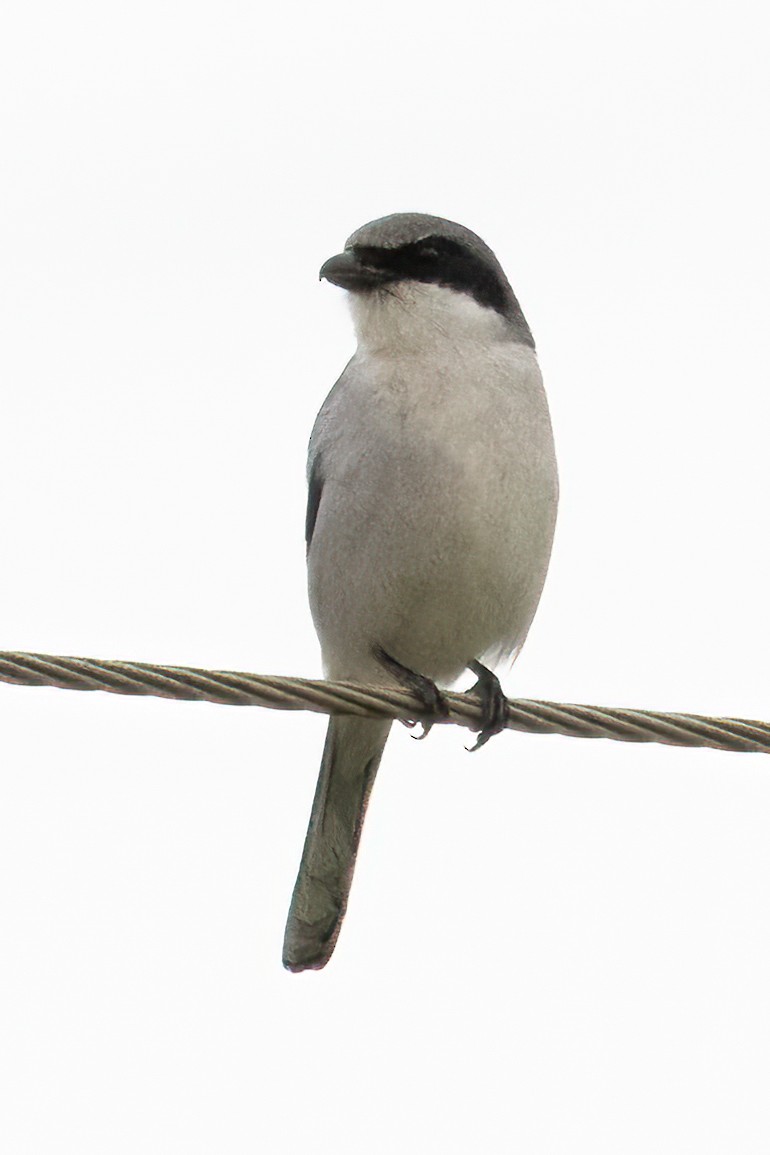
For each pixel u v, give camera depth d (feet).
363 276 38.70
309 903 41.57
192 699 31.40
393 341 38.22
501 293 39.42
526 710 33.96
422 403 37.06
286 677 32.35
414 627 38.60
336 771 41.29
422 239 38.75
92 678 30.37
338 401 38.47
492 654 39.65
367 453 37.19
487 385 37.40
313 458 39.93
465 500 36.65
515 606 38.40
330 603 38.91
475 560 37.14
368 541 37.50
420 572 37.40
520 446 37.17
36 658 30.12
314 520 40.57
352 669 40.19
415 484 36.73
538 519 37.55
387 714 34.04
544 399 38.34
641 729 33.30
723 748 33.04
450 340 38.01
